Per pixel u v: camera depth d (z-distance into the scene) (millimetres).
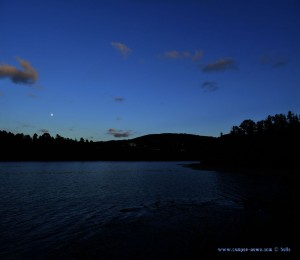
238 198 35750
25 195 43250
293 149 117312
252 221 21766
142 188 52406
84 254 15562
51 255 15578
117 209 29844
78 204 33719
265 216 23359
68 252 15961
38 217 26016
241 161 142000
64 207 31562
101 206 32031
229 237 17703
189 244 16625
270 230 18953
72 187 55875
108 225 22141
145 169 138625
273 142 132750
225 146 170375
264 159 129375
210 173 98625
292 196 35719
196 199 36344
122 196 41094
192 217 24281
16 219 25203
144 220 23719
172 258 14492
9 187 56281
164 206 31125
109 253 15586
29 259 15094
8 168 147625
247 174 87312
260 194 38500
